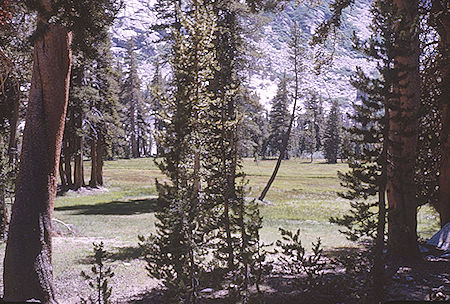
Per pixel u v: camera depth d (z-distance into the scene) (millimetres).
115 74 51094
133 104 96875
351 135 8203
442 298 7574
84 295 9453
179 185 7184
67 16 8977
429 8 14438
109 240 17969
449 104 14398
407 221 11344
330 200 41062
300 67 38812
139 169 78875
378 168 7855
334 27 17406
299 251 8648
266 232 20344
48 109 8953
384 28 8062
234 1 26234
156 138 9820
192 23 13164
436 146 15023
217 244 8727
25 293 8297
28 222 8555
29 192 8664
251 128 28328
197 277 7070
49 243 8805
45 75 8945
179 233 6996
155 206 7215
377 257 7812
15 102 20656
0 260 13641
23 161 8820
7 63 15555
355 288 7844
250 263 7086
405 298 7590
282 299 8000
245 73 28094
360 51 8062
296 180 67938
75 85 41719
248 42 28578
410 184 10289
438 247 13188
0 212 18359
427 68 15102
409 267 10328
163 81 100250
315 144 140375
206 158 10047
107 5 9805
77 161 47125
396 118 7973
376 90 7777
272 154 137000
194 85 12031
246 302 6957
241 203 7988
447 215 14656
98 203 37438
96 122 46594
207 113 10977
